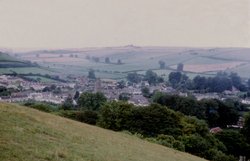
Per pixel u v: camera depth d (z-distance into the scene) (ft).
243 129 381.40
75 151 85.40
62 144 88.99
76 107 454.81
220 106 522.47
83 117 305.73
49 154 73.26
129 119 275.39
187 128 276.41
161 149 148.97
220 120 515.50
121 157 98.07
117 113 276.21
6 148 68.23
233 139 326.24
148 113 274.77
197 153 246.47
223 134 330.34
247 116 384.88
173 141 221.25
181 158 135.85
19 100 510.58
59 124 123.24
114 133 162.09
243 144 327.26
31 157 67.46
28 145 75.61
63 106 437.99
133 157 105.40
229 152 321.73
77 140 102.68
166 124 274.57
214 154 249.96
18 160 63.67
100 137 128.67
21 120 102.83
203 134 285.84
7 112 108.27
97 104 443.73
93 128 154.40
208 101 529.45
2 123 90.33
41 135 91.86
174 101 529.86
